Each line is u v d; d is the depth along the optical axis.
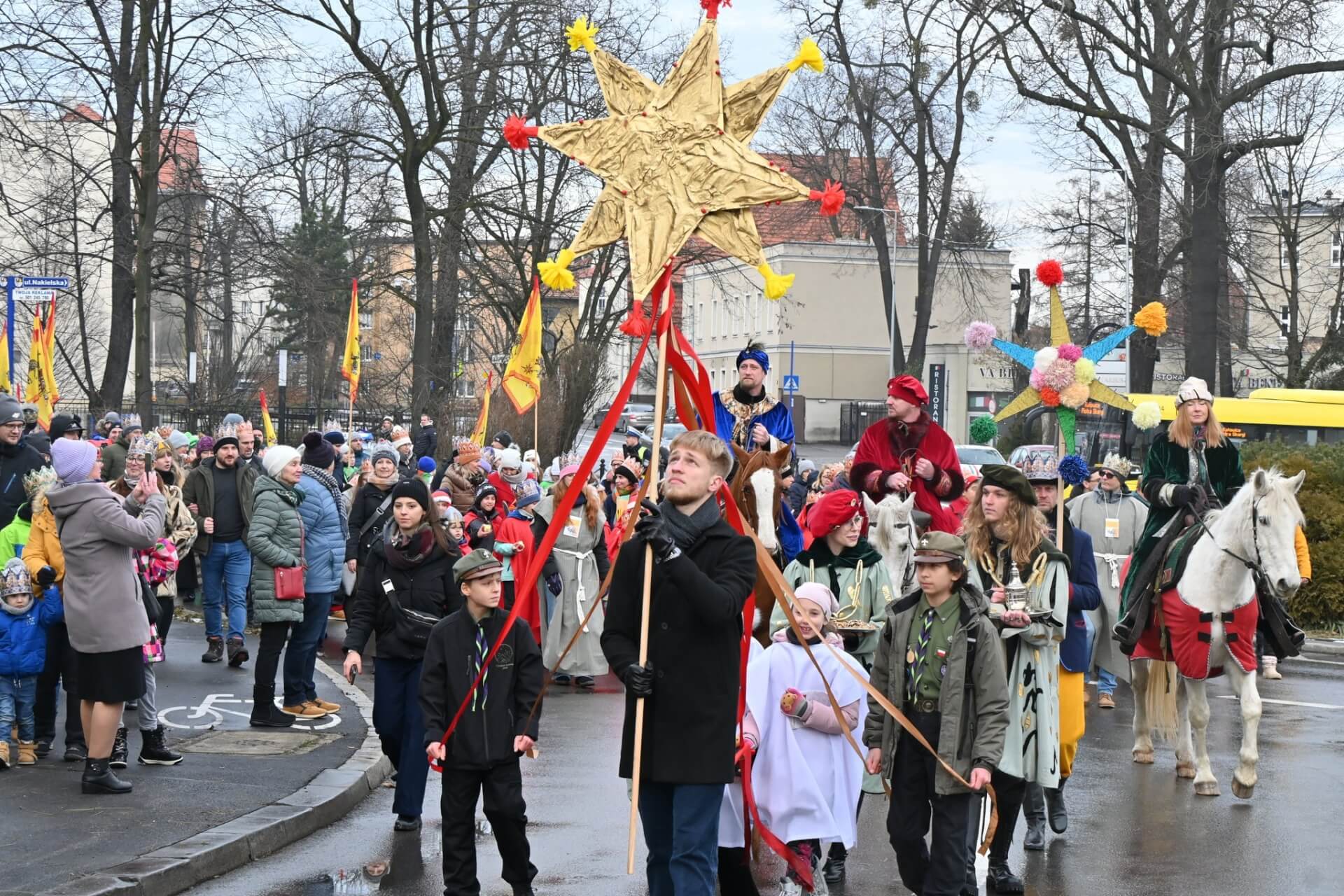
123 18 31.72
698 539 6.21
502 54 32.28
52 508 8.88
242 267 34.81
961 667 6.78
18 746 9.94
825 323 70.50
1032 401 10.33
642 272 6.60
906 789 6.93
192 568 17.50
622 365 56.78
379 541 9.10
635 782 5.82
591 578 15.20
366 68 33.00
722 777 6.07
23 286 19.05
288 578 11.61
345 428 36.44
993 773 7.57
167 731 11.38
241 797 9.14
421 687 7.48
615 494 19.45
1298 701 14.87
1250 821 9.55
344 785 9.68
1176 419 11.11
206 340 53.78
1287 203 47.03
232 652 14.49
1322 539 20.34
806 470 18.67
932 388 39.41
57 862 7.45
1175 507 10.94
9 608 9.65
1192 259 31.39
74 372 39.03
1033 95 31.28
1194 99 29.64
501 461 17.36
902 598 7.12
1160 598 10.77
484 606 7.51
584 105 31.95
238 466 14.73
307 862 8.13
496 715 7.42
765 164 6.63
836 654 6.96
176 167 34.31
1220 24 28.91
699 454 6.20
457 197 33.81
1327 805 10.05
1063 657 9.06
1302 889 7.92
